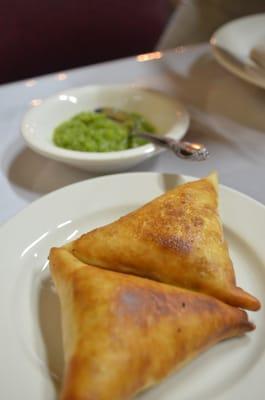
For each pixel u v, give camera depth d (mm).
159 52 575
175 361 215
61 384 219
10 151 400
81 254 264
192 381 222
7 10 694
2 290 260
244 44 499
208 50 572
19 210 334
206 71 526
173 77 516
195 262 250
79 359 205
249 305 242
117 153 345
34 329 245
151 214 271
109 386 198
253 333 242
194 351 222
